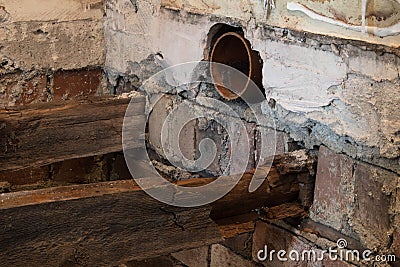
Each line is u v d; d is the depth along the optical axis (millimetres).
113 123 2566
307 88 1986
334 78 1882
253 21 2137
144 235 1756
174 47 2570
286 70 2051
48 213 1623
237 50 2389
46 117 2396
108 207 1694
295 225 2105
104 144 2557
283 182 2002
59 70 2955
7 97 2873
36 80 2920
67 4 2883
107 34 2996
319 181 2012
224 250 2432
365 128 1827
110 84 3074
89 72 3053
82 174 3090
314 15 1901
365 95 1804
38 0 2812
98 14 2977
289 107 2072
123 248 1736
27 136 2367
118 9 2871
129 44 2854
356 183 1890
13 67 2840
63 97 3010
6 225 1581
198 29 2410
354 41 1788
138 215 1737
